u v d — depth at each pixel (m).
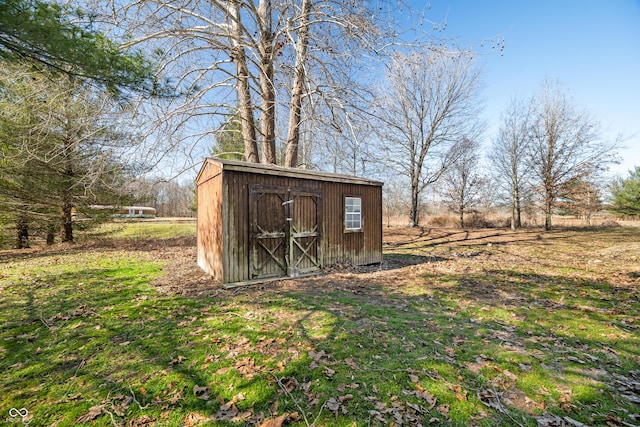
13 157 8.10
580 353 3.18
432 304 4.85
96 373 2.73
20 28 2.76
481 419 2.16
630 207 22.95
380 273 7.31
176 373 2.74
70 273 6.95
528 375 2.75
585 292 5.52
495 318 4.22
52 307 4.53
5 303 4.71
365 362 2.95
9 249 12.85
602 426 2.10
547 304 4.85
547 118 18.11
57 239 15.01
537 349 3.27
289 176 6.80
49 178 10.44
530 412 2.25
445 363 2.95
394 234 17.97
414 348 3.27
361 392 2.47
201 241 7.97
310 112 9.95
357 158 10.90
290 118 11.11
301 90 10.84
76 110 8.40
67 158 9.81
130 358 3.01
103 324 3.88
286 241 6.80
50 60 3.34
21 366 2.84
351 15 8.70
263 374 2.73
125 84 4.00
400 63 9.62
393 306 4.73
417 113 20.58
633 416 2.20
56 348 3.21
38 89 6.11
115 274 6.93
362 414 2.21
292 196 6.89
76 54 3.30
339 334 3.60
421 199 26.97
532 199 20.33
